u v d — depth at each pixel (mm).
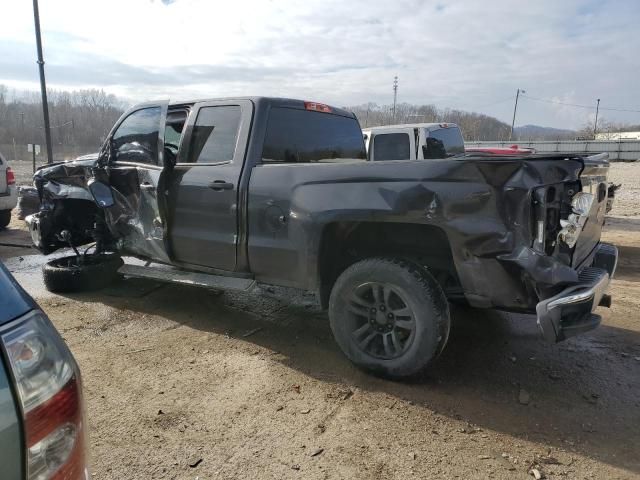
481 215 3072
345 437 2869
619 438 2871
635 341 4336
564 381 3576
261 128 4242
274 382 3521
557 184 3076
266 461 2650
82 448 1454
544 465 2631
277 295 5500
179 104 4777
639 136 86188
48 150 16078
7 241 8836
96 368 3703
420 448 2770
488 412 3148
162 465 2609
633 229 10516
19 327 1329
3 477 1214
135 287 5770
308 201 3684
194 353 3996
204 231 4391
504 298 3131
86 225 5992
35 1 15016
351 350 3641
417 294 3301
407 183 3279
